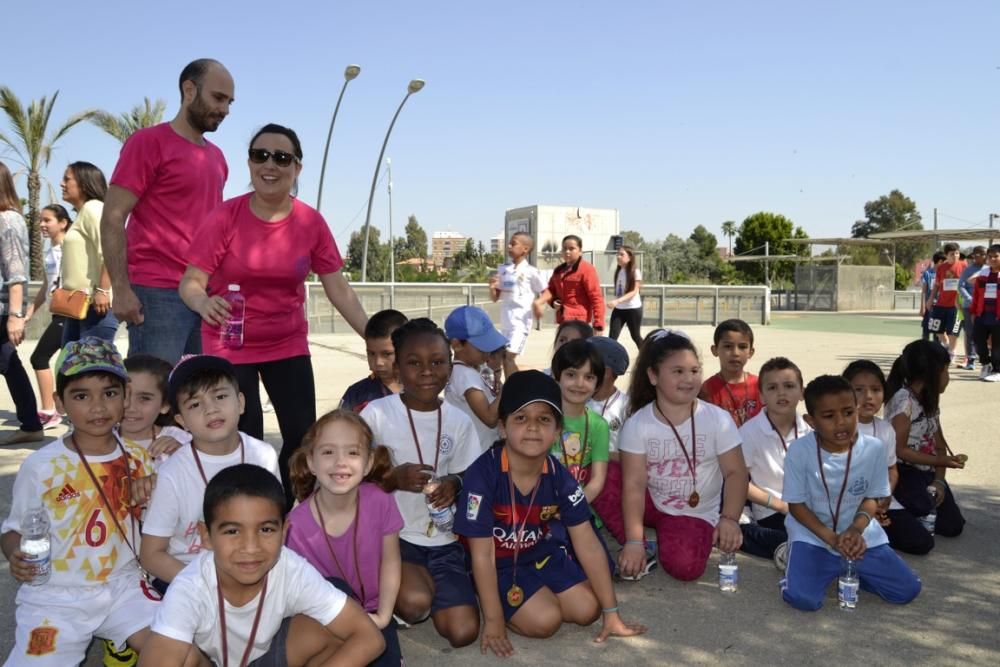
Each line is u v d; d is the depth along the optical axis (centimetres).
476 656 296
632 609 337
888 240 3123
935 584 359
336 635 257
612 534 412
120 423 312
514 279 858
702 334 1703
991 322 945
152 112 2741
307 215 387
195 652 242
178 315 427
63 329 614
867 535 347
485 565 306
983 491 497
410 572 321
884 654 292
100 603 271
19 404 593
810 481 355
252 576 229
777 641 304
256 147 357
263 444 316
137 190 405
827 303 2988
